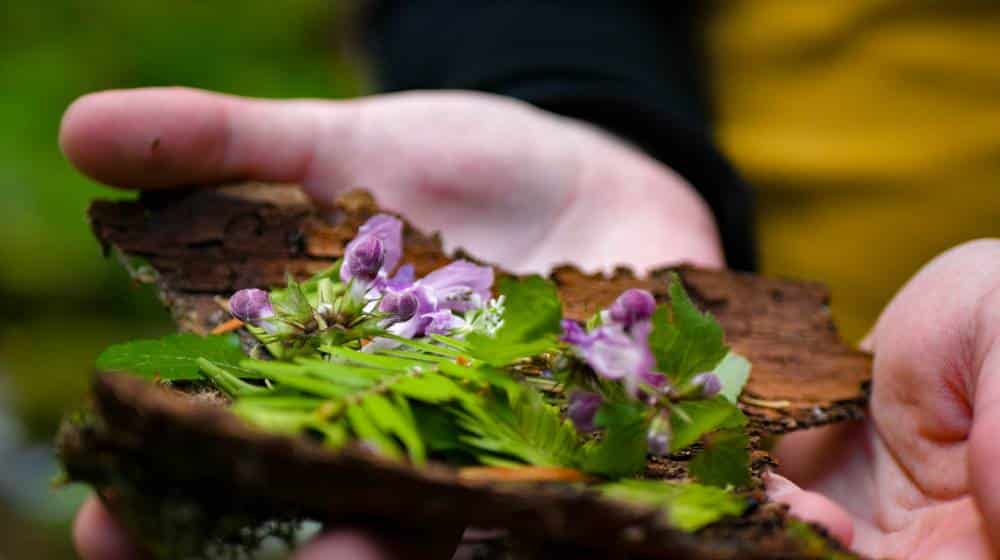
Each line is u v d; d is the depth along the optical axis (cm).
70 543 84
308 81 98
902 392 53
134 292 90
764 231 70
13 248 84
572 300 56
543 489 46
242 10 98
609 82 68
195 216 56
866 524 54
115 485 46
